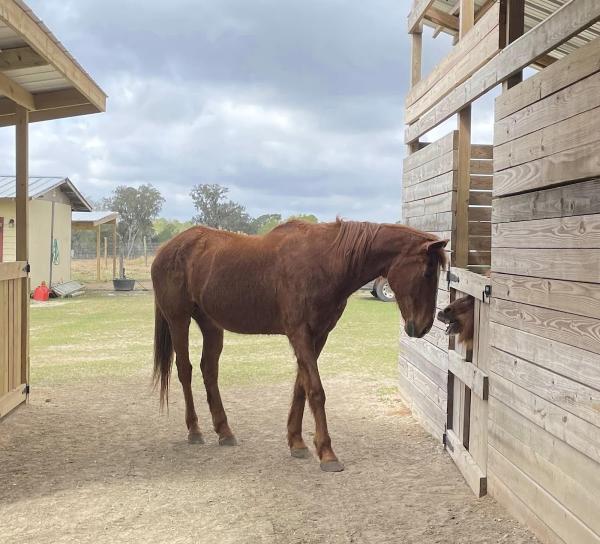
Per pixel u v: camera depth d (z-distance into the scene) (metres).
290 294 4.18
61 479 3.80
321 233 4.30
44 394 6.31
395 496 3.56
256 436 4.91
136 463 4.17
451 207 4.53
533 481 2.91
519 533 2.94
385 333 11.29
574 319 2.50
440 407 4.68
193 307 4.86
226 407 5.91
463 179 4.52
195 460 4.27
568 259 2.57
